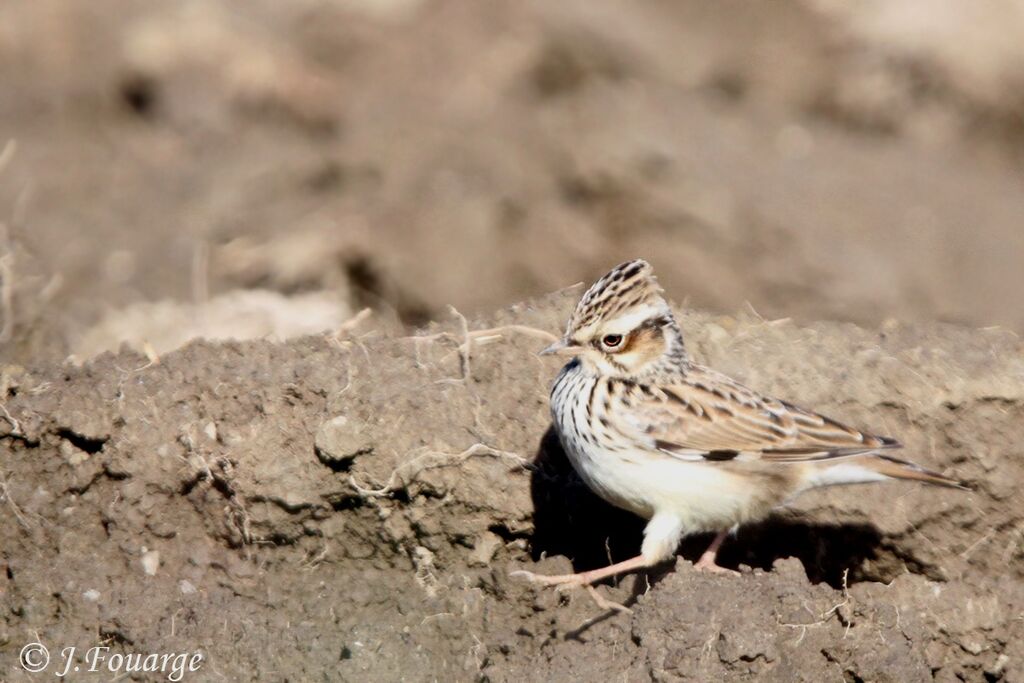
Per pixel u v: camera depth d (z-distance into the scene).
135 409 11.92
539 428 12.12
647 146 21.64
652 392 11.42
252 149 23.56
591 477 11.50
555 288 20.55
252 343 12.59
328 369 12.09
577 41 26.39
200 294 18.84
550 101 24.55
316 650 11.63
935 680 11.77
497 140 22.73
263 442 11.80
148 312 17.73
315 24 27.03
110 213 21.05
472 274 20.53
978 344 12.92
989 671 11.75
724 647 10.73
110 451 11.88
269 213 21.59
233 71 25.16
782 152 23.36
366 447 11.74
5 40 26.16
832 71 26.78
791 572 11.09
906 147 25.17
